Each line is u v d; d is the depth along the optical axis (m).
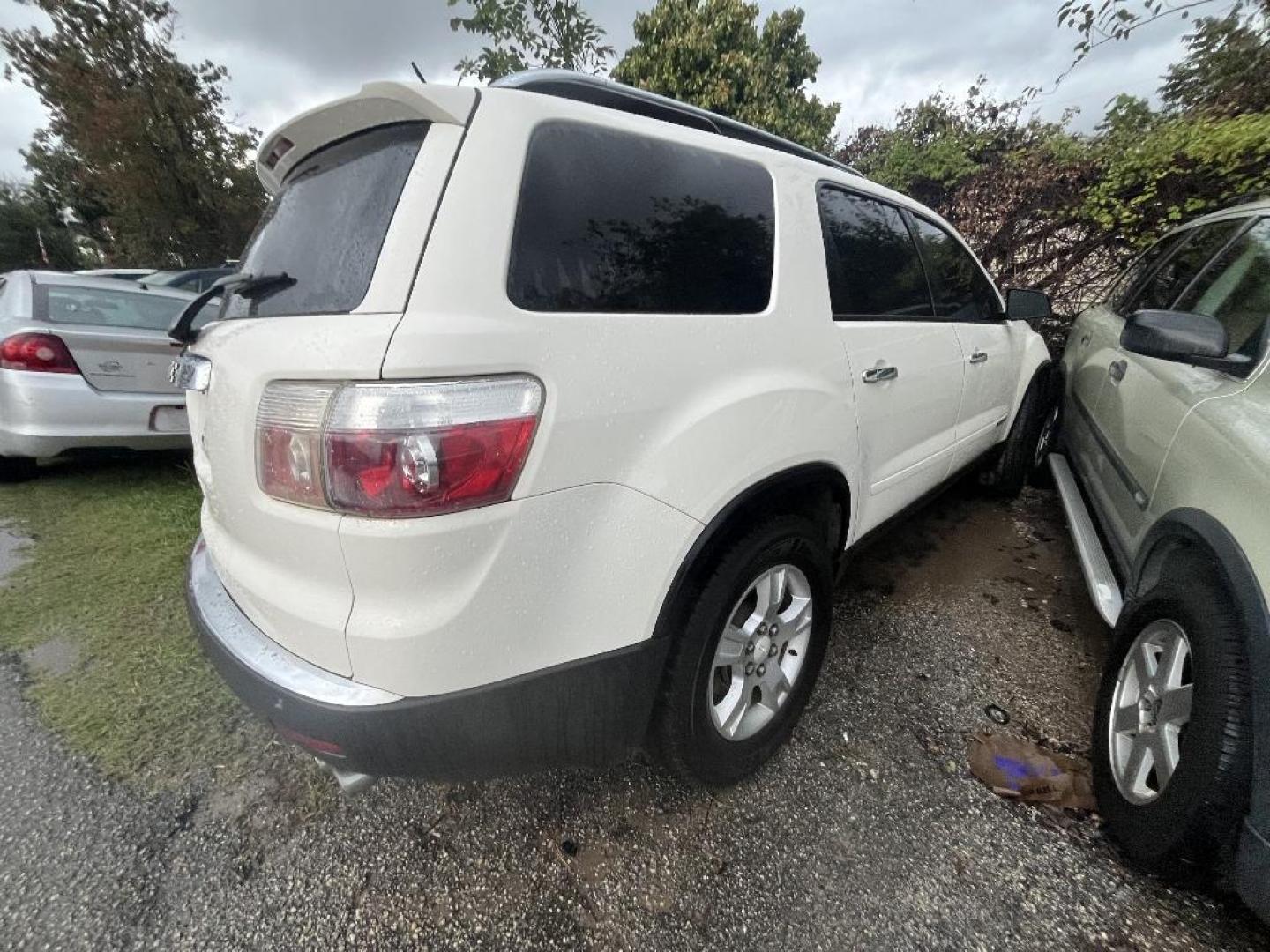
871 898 1.49
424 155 1.18
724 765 1.70
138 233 13.35
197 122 12.43
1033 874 1.54
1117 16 3.89
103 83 11.33
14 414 3.63
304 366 1.12
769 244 1.73
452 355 1.07
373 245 1.17
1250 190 4.04
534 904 1.49
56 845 1.65
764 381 1.61
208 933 1.44
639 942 1.41
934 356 2.46
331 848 1.65
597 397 1.24
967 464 3.11
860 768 1.86
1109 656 1.80
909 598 2.79
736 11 8.28
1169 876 1.40
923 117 6.34
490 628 1.18
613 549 1.30
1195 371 1.94
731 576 1.56
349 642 1.14
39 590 2.90
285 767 1.91
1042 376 3.67
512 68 5.30
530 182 1.24
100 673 2.33
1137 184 4.54
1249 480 1.45
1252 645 1.28
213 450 1.42
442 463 1.07
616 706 1.40
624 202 1.40
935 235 2.73
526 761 1.35
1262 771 1.21
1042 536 3.38
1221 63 4.49
